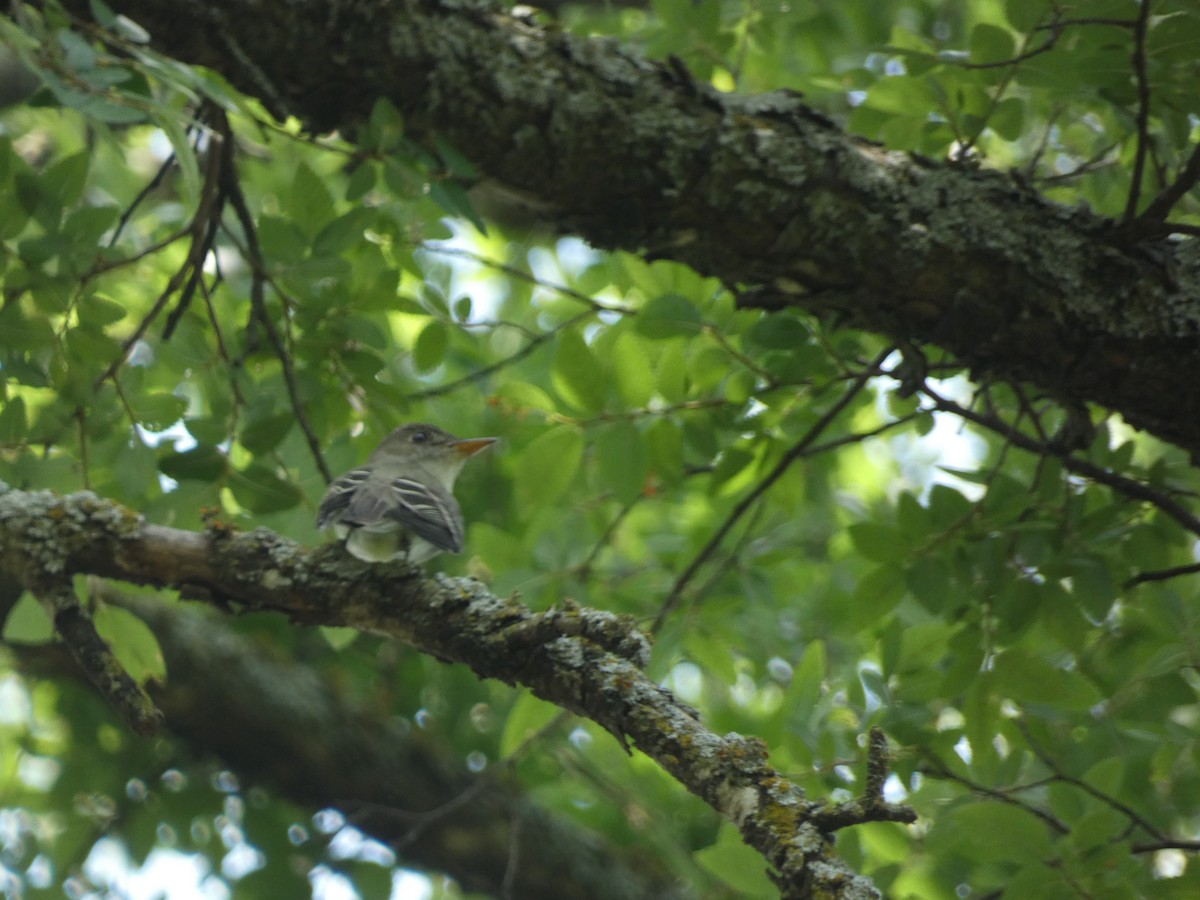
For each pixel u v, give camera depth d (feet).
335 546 22.58
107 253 25.81
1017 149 36.76
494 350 47.06
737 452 30.68
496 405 31.94
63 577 22.02
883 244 24.64
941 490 27.81
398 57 24.23
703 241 25.40
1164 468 27.73
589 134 24.66
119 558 22.36
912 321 25.39
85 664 21.16
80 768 45.68
